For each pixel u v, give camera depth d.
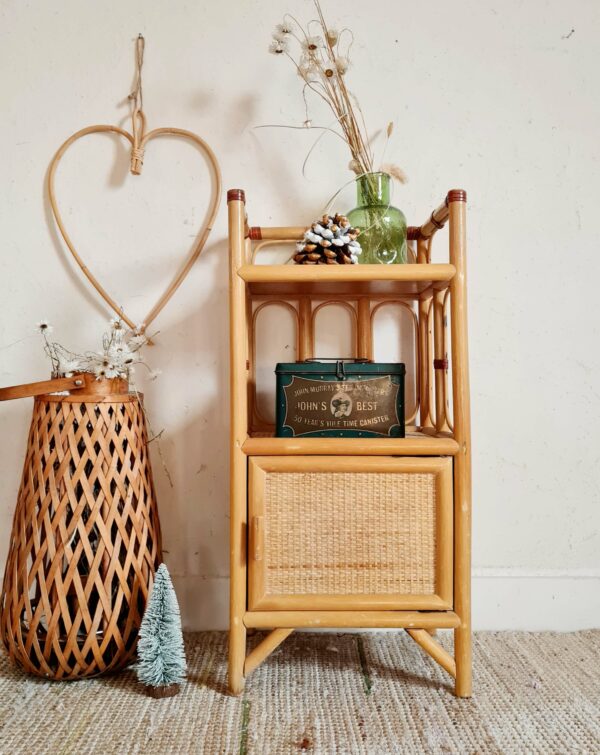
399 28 1.40
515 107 1.40
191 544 1.40
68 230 1.39
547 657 1.25
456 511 1.09
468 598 1.09
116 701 1.07
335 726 0.99
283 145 1.40
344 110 1.37
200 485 1.40
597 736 0.97
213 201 1.39
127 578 1.14
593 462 1.41
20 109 1.38
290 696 1.09
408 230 1.34
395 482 1.09
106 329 1.40
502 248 1.40
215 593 1.38
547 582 1.39
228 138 1.39
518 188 1.40
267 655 1.11
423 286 1.24
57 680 1.13
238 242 1.08
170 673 1.08
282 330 1.40
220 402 1.40
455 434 1.09
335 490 1.09
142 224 1.39
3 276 1.39
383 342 1.40
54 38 1.38
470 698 1.08
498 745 0.95
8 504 1.39
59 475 1.09
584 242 1.41
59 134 1.39
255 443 1.08
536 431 1.41
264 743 0.95
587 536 1.41
